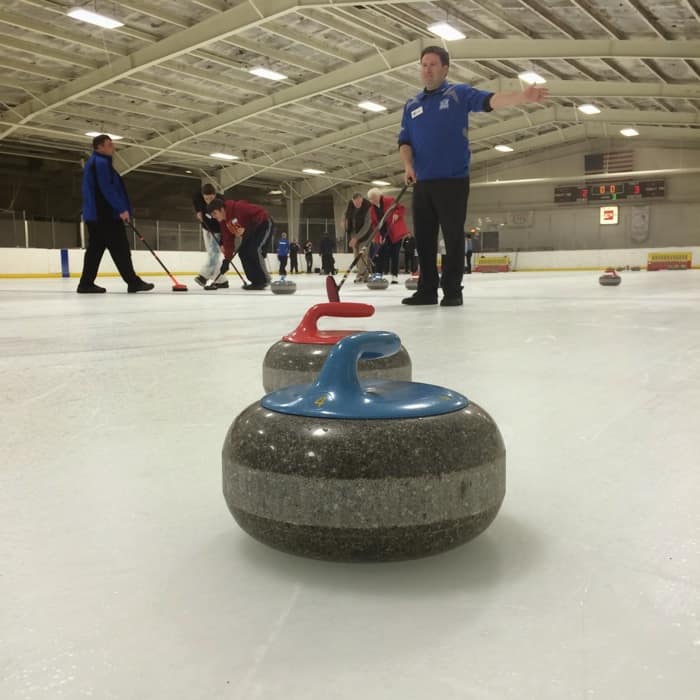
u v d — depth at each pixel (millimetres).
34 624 568
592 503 872
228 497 707
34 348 2609
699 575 652
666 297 5902
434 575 655
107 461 1092
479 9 13773
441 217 4699
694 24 13664
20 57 14438
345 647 528
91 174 7191
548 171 27609
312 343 1409
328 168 26328
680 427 1291
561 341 2664
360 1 11445
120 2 12117
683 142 25250
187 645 533
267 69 15586
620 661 505
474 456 665
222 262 8938
